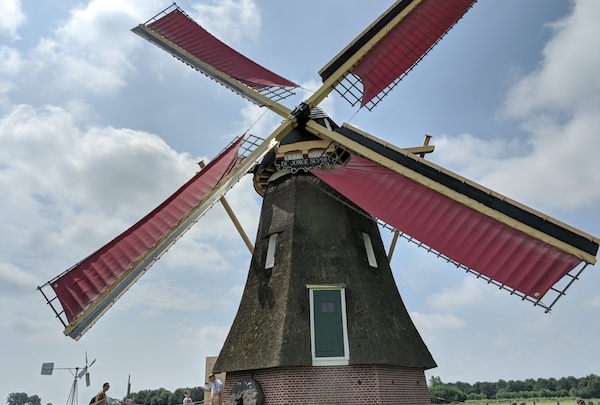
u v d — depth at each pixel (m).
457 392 87.38
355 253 13.09
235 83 15.86
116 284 10.27
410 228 12.16
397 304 13.20
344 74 14.53
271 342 11.45
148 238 11.23
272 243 13.84
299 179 14.25
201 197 12.12
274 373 11.27
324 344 11.46
